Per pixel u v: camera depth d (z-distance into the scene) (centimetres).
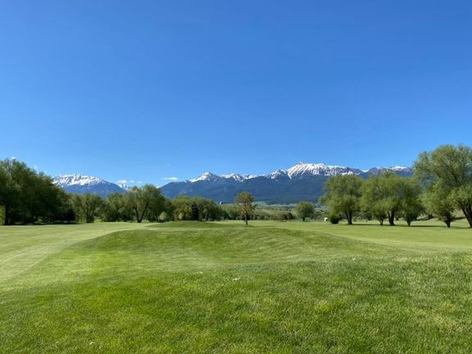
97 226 7756
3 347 836
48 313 989
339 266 1237
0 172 10381
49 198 11600
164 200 14912
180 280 1126
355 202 12262
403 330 826
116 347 798
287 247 3091
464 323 852
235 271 1214
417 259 1313
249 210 10269
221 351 762
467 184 8156
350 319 867
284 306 926
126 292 1065
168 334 832
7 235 4994
